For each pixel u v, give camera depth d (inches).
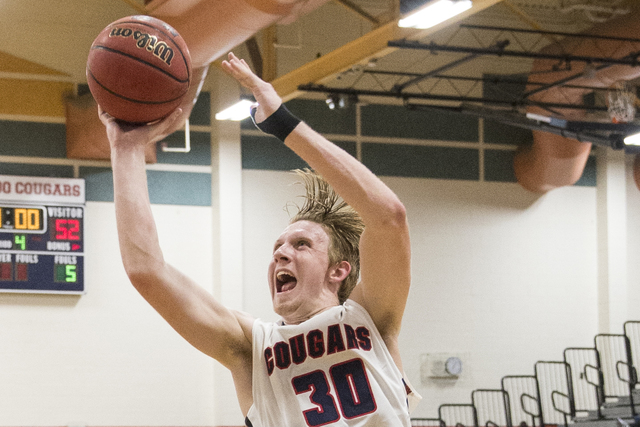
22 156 396.2
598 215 481.1
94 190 404.8
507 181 468.8
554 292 466.6
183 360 404.2
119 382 394.9
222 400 401.7
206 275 416.5
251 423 71.6
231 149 424.2
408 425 68.9
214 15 255.6
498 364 451.2
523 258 464.8
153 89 73.4
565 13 458.0
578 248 474.9
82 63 404.8
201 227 419.8
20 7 370.3
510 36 457.7
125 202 68.5
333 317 71.3
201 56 278.4
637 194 487.8
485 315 454.0
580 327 466.9
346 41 435.8
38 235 389.1
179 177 420.5
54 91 403.5
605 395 447.2
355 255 78.4
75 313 394.0
